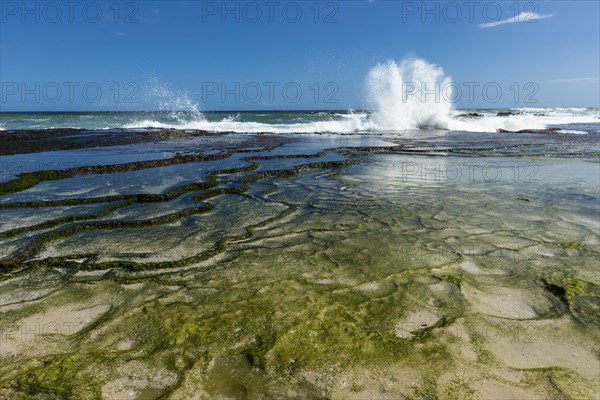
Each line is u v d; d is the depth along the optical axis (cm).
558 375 261
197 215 600
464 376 258
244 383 250
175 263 422
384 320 318
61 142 1515
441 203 677
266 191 759
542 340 298
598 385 253
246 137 1884
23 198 671
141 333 299
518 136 2036
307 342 288
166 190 732
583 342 297
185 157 1103
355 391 244
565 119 4262
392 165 1093
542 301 354
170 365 265
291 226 548
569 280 388
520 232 528
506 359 276
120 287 371
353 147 1444
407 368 264
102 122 2961
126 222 545
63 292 361
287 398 239
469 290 369
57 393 241
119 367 263
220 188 760
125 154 1204
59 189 746
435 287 373
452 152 1368
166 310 329
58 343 287
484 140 1805
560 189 796
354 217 592
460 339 296
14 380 250
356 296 354
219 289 366
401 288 370
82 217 563
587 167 1073
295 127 2577
